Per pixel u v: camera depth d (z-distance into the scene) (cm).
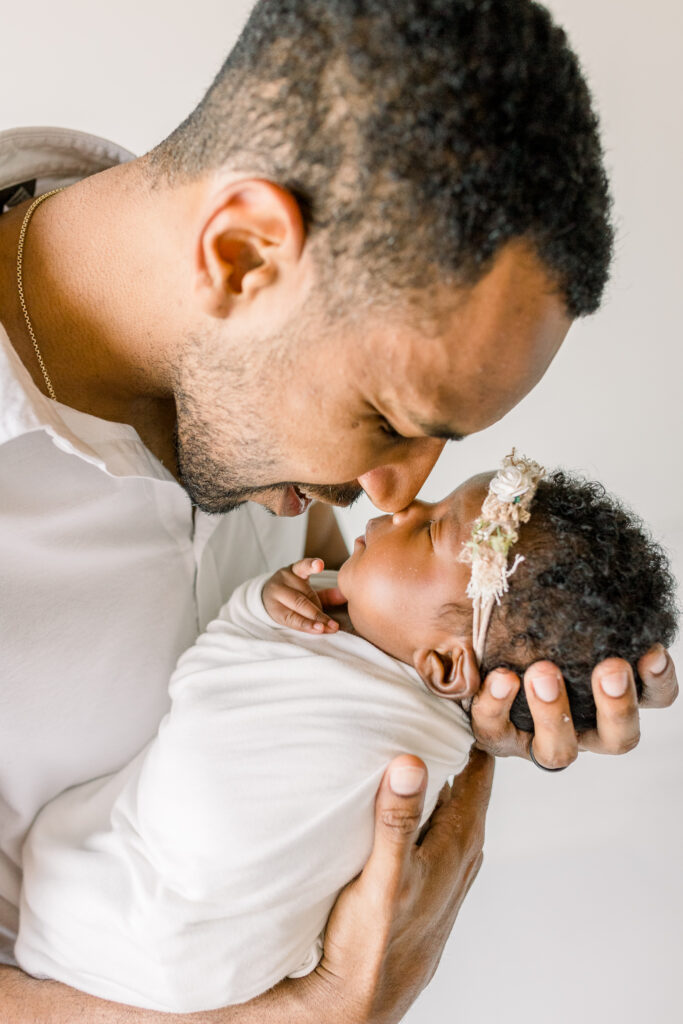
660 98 194
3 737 105
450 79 66
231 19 196
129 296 91
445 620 109
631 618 101
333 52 70
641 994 150
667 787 165
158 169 88
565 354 204
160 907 100
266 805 101
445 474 209
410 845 97
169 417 114
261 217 72
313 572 122
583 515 106
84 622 107
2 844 114
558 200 68
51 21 192
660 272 198
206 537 119
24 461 95
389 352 74
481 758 122
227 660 114
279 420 85
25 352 97
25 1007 104
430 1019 158
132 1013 101
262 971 99
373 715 106
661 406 200
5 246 97
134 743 121
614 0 191
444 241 67
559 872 164
